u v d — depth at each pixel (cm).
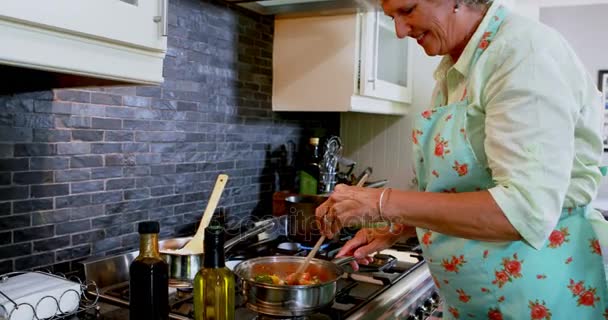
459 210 84
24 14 80
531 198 79
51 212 127
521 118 82
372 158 253
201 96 172
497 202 81
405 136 245
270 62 205
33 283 104
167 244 148
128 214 148
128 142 147
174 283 129
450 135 97
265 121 205
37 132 122
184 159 167
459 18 97
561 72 85
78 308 109
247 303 112
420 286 148
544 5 334
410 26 101
